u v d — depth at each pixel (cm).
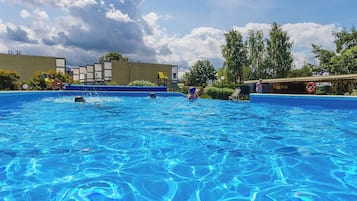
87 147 396
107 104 1199
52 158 336
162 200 225
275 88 1948
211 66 5450
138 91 2086
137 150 386
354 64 2139
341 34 2612
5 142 419
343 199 227
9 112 823
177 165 319
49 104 1107
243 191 246
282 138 481
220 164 325
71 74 5056
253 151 387
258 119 747
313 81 1636
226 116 813
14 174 279
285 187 254
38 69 3734
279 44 2525
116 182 262
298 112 927
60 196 228
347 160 342
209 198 230
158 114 853
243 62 2680
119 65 4206
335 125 634
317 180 274
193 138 474
